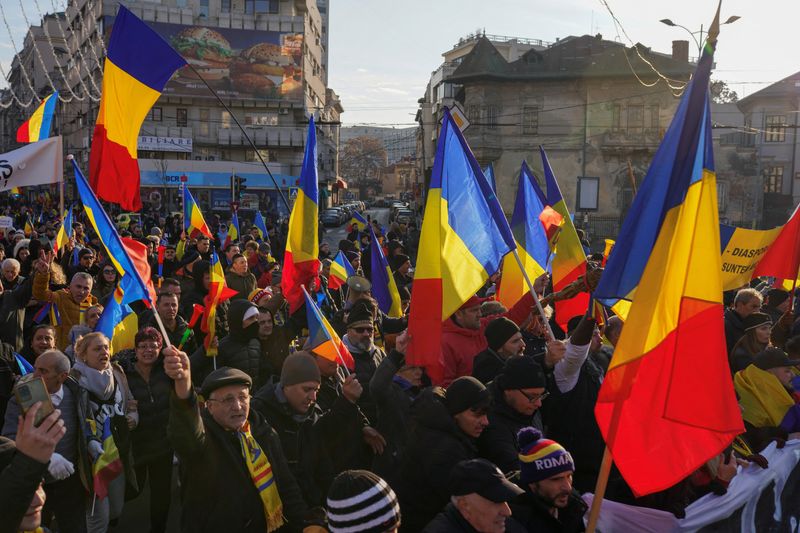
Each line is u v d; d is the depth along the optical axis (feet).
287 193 203.21
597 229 167.32
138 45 20.65
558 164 169.37
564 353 17.69
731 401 13.64
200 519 13.84
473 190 18.11
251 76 220.84
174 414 13.39
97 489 17.72
